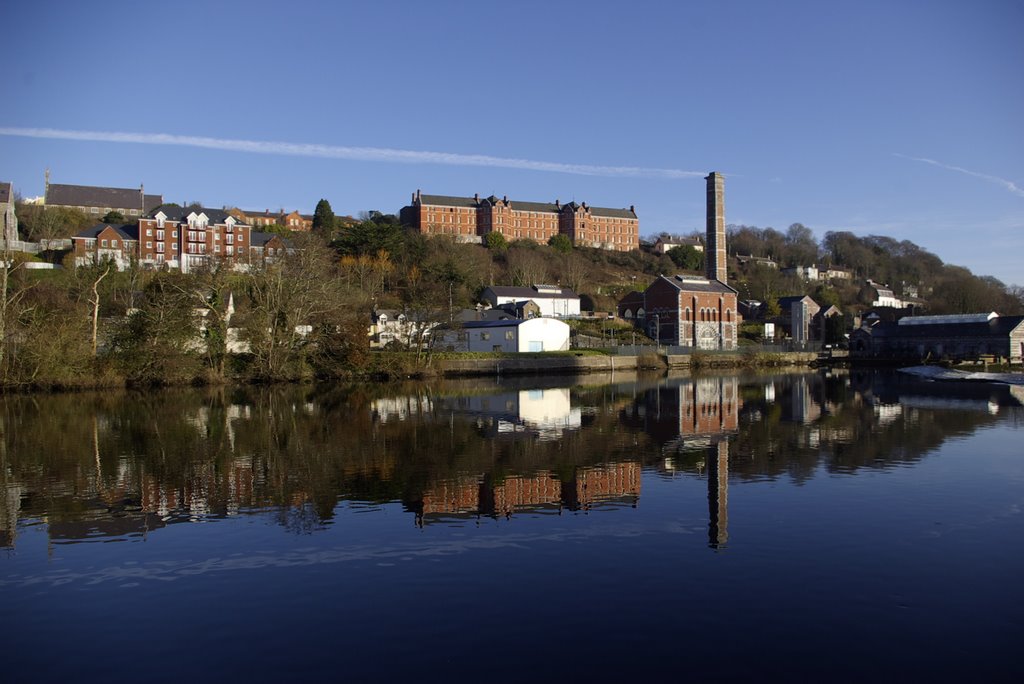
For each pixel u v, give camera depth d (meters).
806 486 21.91
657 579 14.11
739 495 20.81
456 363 79.75
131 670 10.86
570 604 12.95
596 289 153.50
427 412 42.31
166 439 32.09
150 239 132.75
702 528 17.53
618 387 62.91
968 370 79.88
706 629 11.88
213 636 11.93
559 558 15.41
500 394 55.56
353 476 23.81
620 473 24.06
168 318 63.03
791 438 31.23
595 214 191.75
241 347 70.44
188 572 14.89
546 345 96.56
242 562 15.44
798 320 126.62
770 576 14.20
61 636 12.03
